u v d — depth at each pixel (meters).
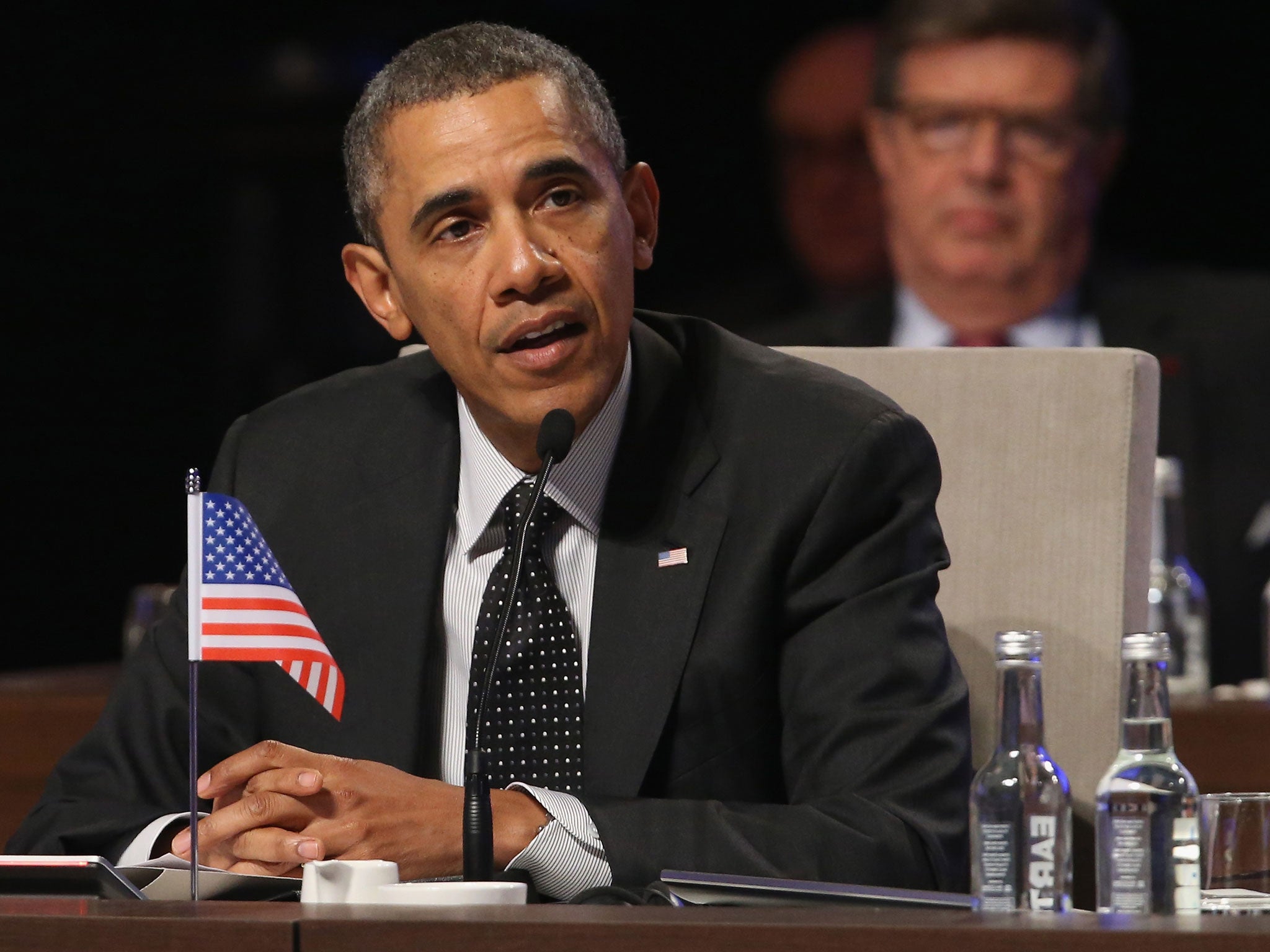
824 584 6.97
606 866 6.12
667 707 6.86
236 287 20.56
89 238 20.69
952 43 17.19
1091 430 7.90
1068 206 17.20
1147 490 7.98
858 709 6.72
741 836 6.22
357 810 6.12
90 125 20.55
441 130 6.77
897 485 7.12
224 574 5.85
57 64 20.45
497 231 6.75
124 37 20.48
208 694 7.57
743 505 7.10
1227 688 13.16
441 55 6.86
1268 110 17.11
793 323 17.86
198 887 5.45
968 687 7.24
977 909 4.70
